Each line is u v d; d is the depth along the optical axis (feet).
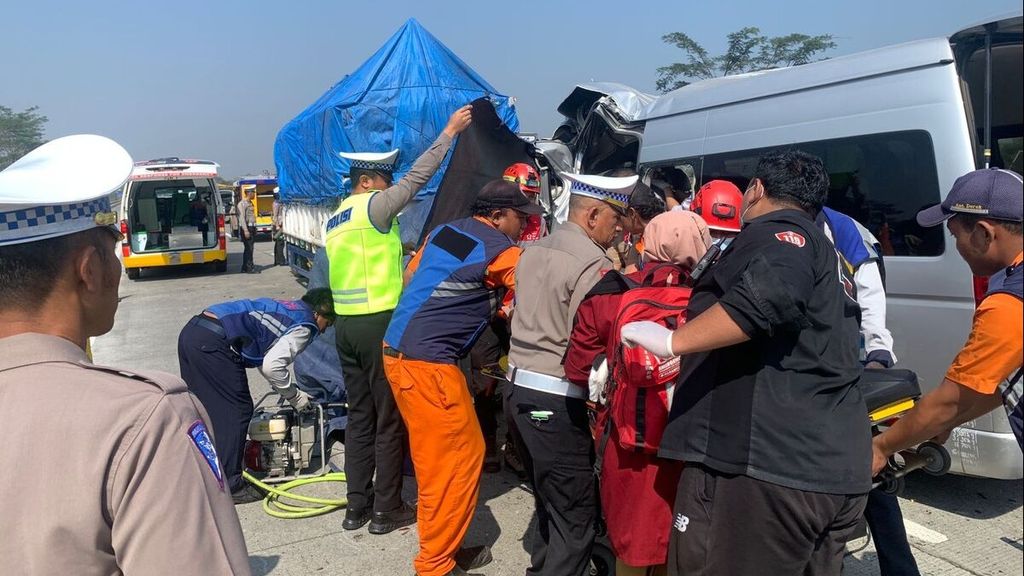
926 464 8.45
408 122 22.80
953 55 12.62
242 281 50.39
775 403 6.59
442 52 24.27
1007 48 12.57
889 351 10.55
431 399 10.24
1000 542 11.91
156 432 3.74
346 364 12.56
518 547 12.25
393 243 12.29
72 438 3.61
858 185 13.96
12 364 3.81
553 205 23.25
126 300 43.09
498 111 23.75
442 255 10.56
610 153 23.89
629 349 7.61
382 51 24.66
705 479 6.98
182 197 61.57
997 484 14.21
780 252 6.41
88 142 4.30
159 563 3.61
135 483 3.64
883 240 13.53
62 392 3.73
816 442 6.55
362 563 11.82
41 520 3.54
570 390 9.22
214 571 3.82
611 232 9.90
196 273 55.83
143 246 52.85
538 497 9.91
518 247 10.59
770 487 6.53
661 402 7.84
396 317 10.71
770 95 16.08
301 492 14.60
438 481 10.37
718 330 6.27
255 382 22.93
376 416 12.95
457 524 10.50
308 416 15.48
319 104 29.37
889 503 9.26
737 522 6.71
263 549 12.34
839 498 6.63
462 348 10.53
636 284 8.67
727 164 17.16
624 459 8.30
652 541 8.25
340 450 16.75
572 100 25.45
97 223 4.17
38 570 3.53
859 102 13.99
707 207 9.36
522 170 14.89
